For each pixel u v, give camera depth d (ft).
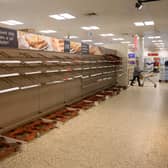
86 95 25.13
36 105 15.64
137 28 42.01
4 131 12.35
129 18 32.58
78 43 22.35
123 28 42.16
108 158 9.84
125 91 33.14
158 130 13.94
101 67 29.66
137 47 53.06
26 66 14.46
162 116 17.58
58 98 18.81
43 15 30.55
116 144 11.51
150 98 26.55
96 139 12.20
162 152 10.54
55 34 51.75
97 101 22.84
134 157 9.96
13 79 13.50
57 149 10.75
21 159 9.62
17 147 10.40
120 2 23.94
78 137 12.49
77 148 10.91
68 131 13.53
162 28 41.73
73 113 17.46
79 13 29.30
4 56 12.24
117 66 37.52
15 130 12.92
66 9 27.07
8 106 12.85
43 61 16.10
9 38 12.54
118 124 15.19
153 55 97.30
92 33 49.88
